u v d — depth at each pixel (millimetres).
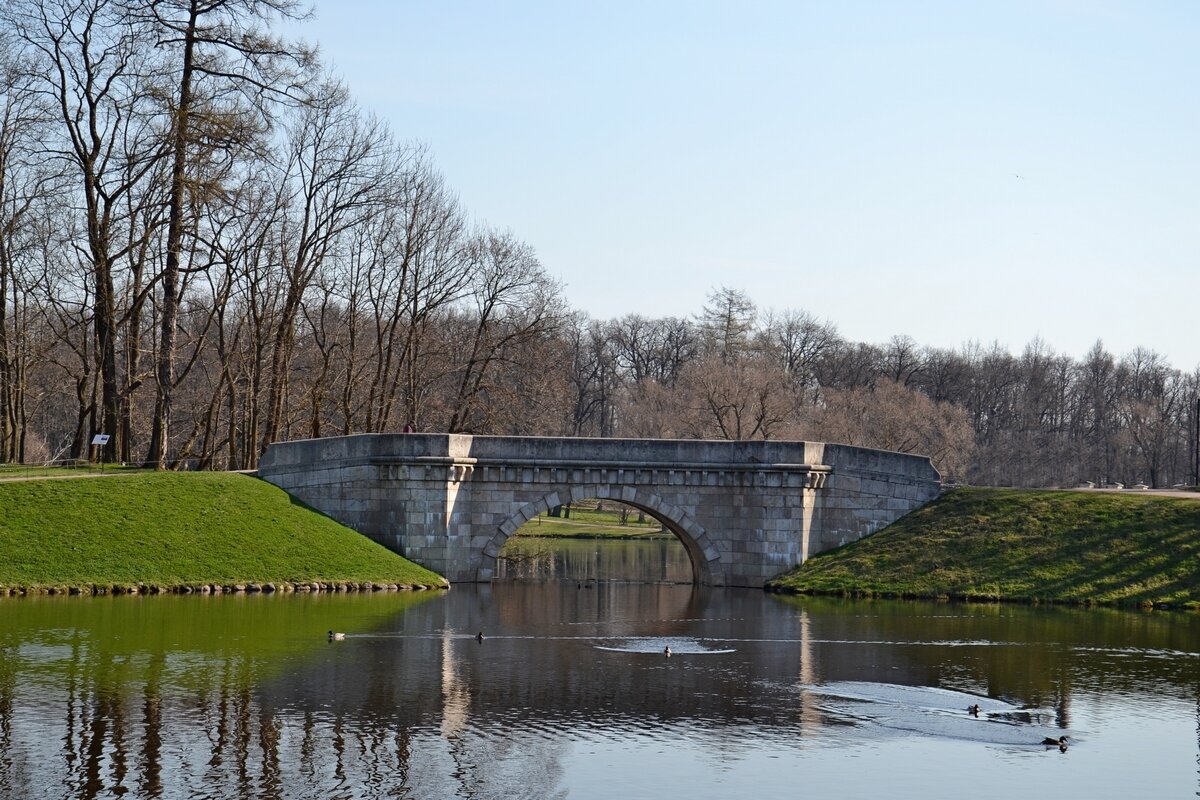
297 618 43812
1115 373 134375
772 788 26312
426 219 70875
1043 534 56656
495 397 75750
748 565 57406
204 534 52125
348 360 77438
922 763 28109
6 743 28078
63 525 50594
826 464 58281
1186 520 55969
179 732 29172
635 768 27422
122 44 57688
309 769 26906
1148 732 30766
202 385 95562
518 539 98125
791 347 120562
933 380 126750
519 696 33156
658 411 102125
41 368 90375
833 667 37438
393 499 55656
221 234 63812
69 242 62781
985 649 40594
